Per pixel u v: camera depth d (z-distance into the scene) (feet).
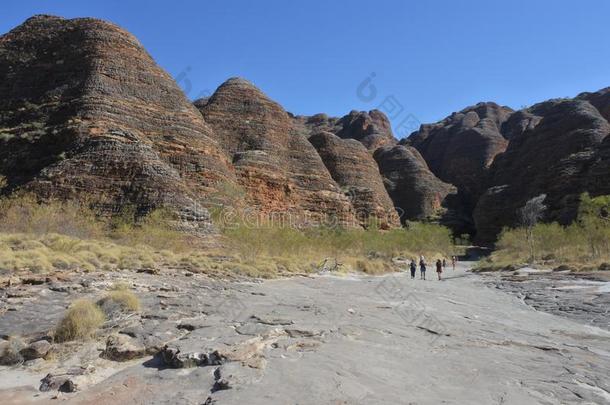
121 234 97.45
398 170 388.57
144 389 18.85
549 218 229.45
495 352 26.58
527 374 21.97
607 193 217.15
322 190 233.14
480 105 556.10
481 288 75.82
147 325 28.30
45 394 18.72
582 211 145.79
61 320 27.14
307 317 34.17
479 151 430.20
